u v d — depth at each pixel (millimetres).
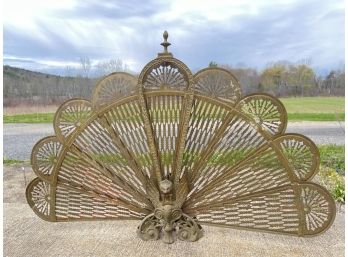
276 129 3717
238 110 3666
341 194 5305
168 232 3916
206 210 3941
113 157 4012
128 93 3797
